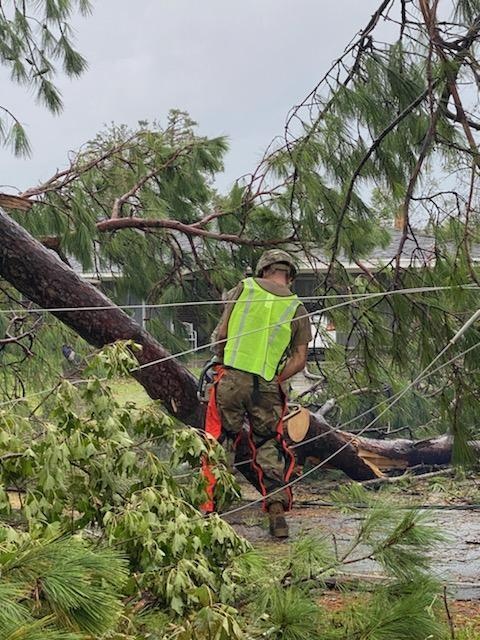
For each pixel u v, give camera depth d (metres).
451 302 8.11
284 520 8.32
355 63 8.55
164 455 10.34
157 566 4.88
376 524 5.44
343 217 8.98
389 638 4.82
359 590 5.34
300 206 9.95
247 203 11.20
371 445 11.38
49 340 12.74
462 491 10.64
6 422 5.07
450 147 7.45
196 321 12.77
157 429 5.72
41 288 9.48
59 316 9.70
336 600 5.77
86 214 11.61
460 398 8.24
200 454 5.76
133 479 5.64
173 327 12.68
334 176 9.05
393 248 11.02
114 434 5.37
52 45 13.50
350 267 10.75
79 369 9.41
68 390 5.38
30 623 3.31
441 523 8.71
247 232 11.66
